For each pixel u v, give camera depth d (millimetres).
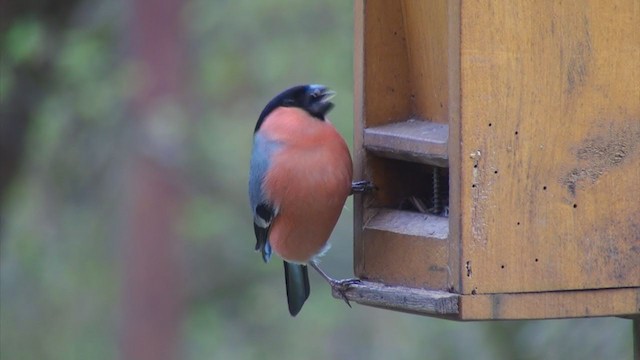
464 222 7332
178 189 16797
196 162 17547
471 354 13484
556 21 7383
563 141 7430
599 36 7457
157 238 16672
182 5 16484
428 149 7707
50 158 18000
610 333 11195
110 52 17172
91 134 17500
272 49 17344
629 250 7543
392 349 16656
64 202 18594
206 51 17641
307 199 8438
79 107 16328
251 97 18125
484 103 7328
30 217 18516
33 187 18328
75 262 18594
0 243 16922
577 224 7469
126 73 16156
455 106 7340
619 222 7527
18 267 18516
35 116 16094
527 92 7367
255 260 19266
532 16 7355
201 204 17906
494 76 7332
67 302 18500
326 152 8375
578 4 7410
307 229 8609
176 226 16797
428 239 7691
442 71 7914
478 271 7355
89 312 18500
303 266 9297
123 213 17812
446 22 7754
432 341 14289
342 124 16250
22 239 18375
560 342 11461
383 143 8062
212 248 19125
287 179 8438
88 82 16344
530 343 11844
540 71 7383
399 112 8297
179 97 16391
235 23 17656
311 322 17938
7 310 18422
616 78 7492
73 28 16359
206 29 17625
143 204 16625
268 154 8539
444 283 7578
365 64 8227
